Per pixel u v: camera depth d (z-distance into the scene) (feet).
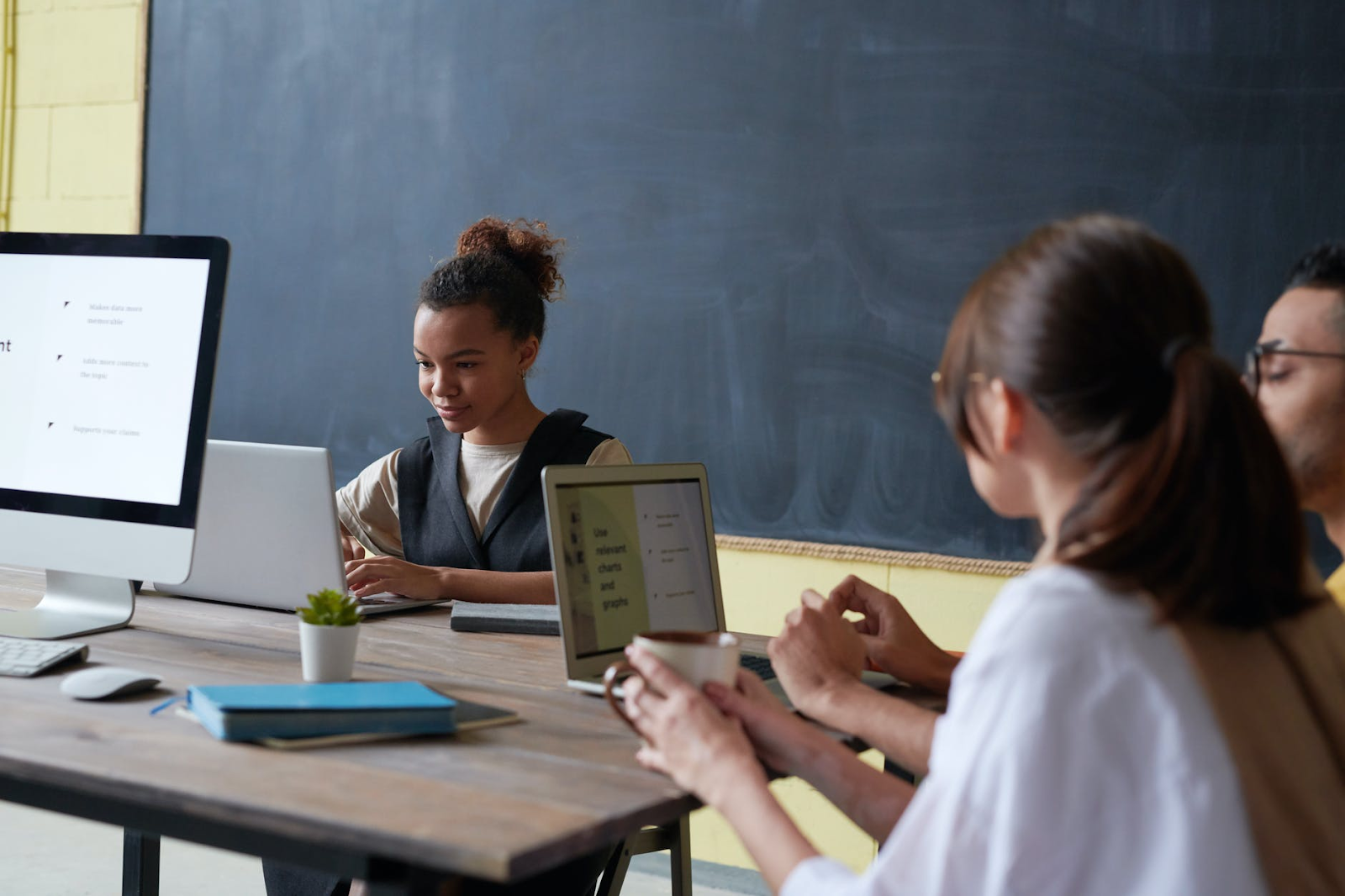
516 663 4.88
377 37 10.73
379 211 10.71
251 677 4.29
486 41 10.28
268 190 11.16
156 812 3.19
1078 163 8.34
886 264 8.88
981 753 2.49
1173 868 2.36
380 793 3.02
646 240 9.66
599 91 9.84
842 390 9.04
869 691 4.05
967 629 8.69
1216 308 8.03
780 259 9.21
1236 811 2.40
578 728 3.84
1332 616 2.91
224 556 5.84
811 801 9.21
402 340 10.62
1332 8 7.71
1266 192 7.89
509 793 3.09
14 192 12.17
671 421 9.59
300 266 11.03
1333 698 2.76
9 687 3.99
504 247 7.44
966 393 2.83
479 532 7.14
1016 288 2.71
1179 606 2.47
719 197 9.41
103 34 11.77
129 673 3.99
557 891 5.00
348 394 10.84
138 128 11.60
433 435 7.51
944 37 8.68
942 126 8.70
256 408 11.22
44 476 5.08
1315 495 4.21
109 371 4.99
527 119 10.12
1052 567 2.61
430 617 6.02
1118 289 2.60
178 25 11.51
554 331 9.98
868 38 8.90
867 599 5.08
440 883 2.83
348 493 7.69
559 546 4.44
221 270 4.81
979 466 2.89
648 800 3.09
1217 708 2.47
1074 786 2.41
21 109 12.12
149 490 4.88
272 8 11.14
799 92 9.13
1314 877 2.54
